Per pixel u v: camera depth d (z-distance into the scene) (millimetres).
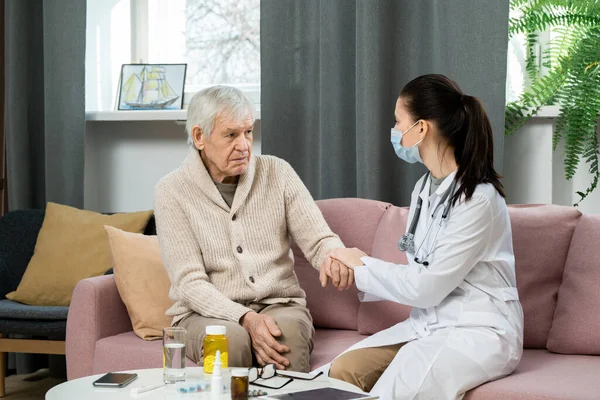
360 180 3096
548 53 3197
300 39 3312
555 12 3176
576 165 3074
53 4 3582
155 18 3867
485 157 2098
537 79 3205
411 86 2191
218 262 2389
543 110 3033
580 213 2461
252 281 2381
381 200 3125
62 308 2986
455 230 2027
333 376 2109
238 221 2420
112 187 3832
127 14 3871
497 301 2068
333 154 3227
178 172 2492
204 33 3818
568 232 2424
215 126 2359
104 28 3885
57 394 1701
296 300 2443
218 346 1819
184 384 1706
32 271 3211
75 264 3178
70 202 3607
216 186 2465
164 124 3746
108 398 1663
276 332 2137
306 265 2703
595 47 2914
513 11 3258
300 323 2236
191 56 3834
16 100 3684
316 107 3307
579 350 2268
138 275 2611
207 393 1702
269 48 3322
